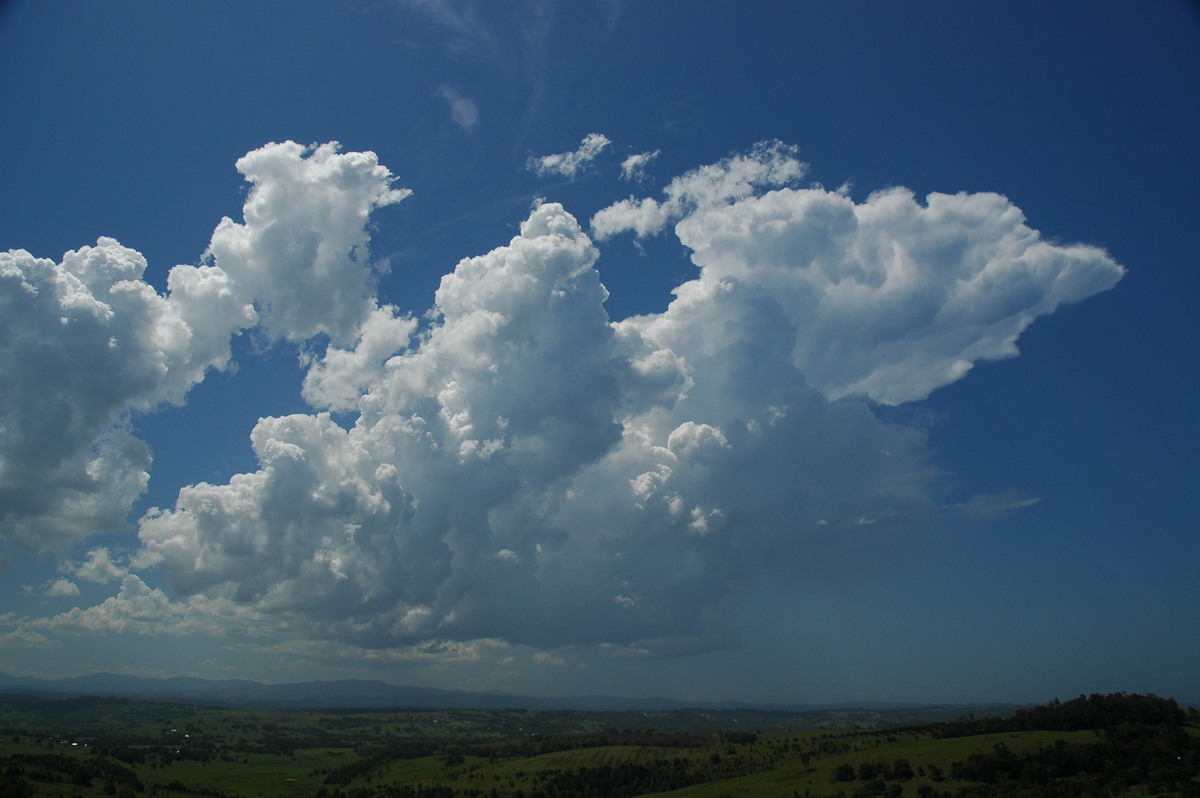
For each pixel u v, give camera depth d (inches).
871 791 5974.4
